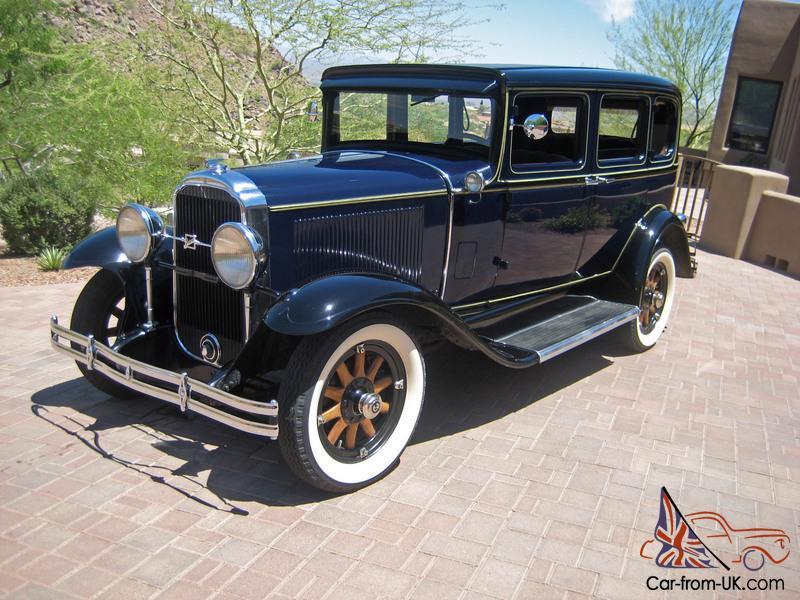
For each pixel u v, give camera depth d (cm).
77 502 323
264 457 375
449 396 465
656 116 550
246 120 1006
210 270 362
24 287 682
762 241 925
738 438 424
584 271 526
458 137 440
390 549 302
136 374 371
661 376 518
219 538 303
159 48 923
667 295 587
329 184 363
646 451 402
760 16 1698
